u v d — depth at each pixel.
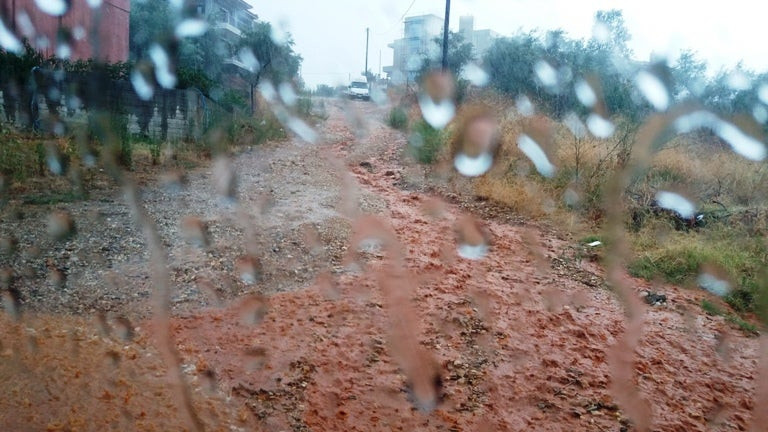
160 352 2.06
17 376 1.74
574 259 4.08
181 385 1.83
